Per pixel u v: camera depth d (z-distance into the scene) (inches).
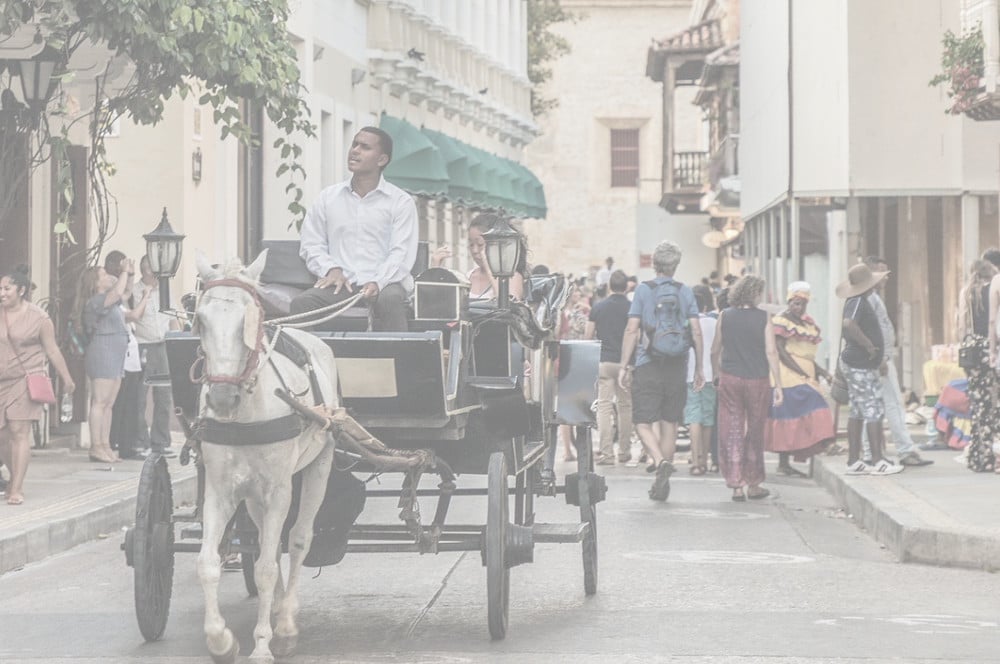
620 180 3344.0
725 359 799.1
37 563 595.2
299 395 401.7
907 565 595.5
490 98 2039.9
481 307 482.6
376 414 436.5
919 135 1199.6
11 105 765.3
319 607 494.3
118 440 877.2
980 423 832.3
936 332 1304.1
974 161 1193.4
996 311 807.1
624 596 516.4
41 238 952.9
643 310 789.2
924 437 1066.7
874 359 823.7
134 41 727.1
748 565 584.7
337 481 447.5
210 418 392.5
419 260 481.7
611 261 2342.5
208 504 397.4
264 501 400.2
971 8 1053.8
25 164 772.6
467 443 465.4
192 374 396.2
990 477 798.5
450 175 1640.0
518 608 494.3
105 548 633.0
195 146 1087.6
